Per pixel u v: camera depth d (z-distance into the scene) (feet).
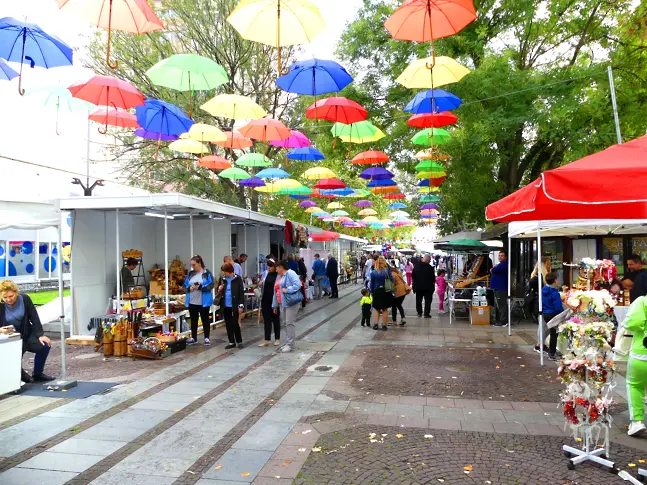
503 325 43.14
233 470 14.67
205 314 34.73
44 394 22.68
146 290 44.19
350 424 18.51
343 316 50.52
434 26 17.30
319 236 74.38
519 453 15.78
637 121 43.24
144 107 30.68
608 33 47.16
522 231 33.71
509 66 44.16
